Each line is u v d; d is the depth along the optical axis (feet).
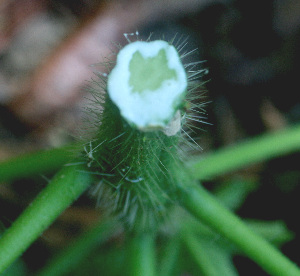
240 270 0.49
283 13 0.57
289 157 0.53
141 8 0.55
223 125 0.55
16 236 0.33
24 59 0.52
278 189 0.52
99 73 0.33
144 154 0.31
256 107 0.56
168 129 0.30
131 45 0.28
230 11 0.58
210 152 0.54
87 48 0.53
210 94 0.56
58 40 0.53
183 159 0.35
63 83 0.52
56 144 0.51
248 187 0.51
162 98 0.28
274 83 0.56
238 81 0.56
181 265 0.45
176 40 0.56
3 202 0.47
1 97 0.51
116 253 0.46
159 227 0.40
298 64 0.56
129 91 0.28
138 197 0.35
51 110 0.52
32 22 0.53
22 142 0.51
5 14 0.52
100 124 0.31
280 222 0.47
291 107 0.56
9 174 0.40
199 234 0.45
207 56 0.56
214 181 0.53
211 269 0.43
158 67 0.28
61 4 0.54
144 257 0.40
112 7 0.54
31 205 0.33
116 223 0.44
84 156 0.33
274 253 0.36
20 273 0.43
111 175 0.33
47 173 0.40
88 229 0.47
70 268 0.44
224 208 0.37
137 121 0.27
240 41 0.57
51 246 0.48
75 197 0.34
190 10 0.57
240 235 0.36
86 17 0.54
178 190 0.36
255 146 0.43
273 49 0.57
